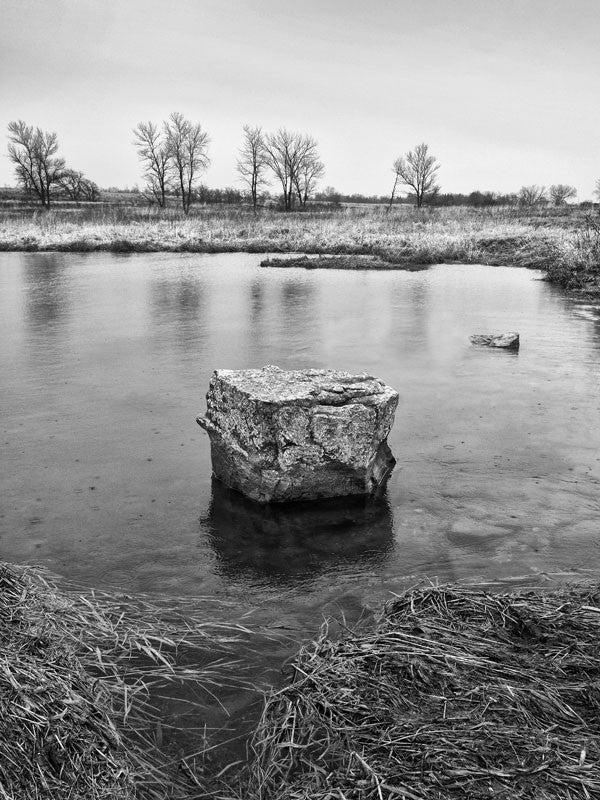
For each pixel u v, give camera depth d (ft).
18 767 9.48
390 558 16.53
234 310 54.39
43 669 11.48
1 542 17.16
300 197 242.37
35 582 14.98
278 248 115.34
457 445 23.62
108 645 12.88
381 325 47.55
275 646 13.15
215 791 9.80
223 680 12.17
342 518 18.67
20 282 73.10
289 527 18.21
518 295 63.26
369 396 20.27
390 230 131.95
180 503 19.51
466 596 14.03
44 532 17.71
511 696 10.73
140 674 12.23
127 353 38.50
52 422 26.22
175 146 210.59
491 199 242.37
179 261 100.42
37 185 236.02
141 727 10.99
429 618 13.25
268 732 10.77
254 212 194.39
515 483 20.53
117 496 19.86
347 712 10.81
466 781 9.19
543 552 16.56
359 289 67.72
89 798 9.35
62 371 34.30
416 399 29.14
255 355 38.09
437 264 96.32
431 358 37.19
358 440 19.56
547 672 11.46
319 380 20.83
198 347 40.19
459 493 19.97
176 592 15.10
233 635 13.50
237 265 93.86
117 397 29.58
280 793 9.55
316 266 91.30
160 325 47.65
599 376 32.91
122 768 9.94
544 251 95.81
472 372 33.88
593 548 16.71
